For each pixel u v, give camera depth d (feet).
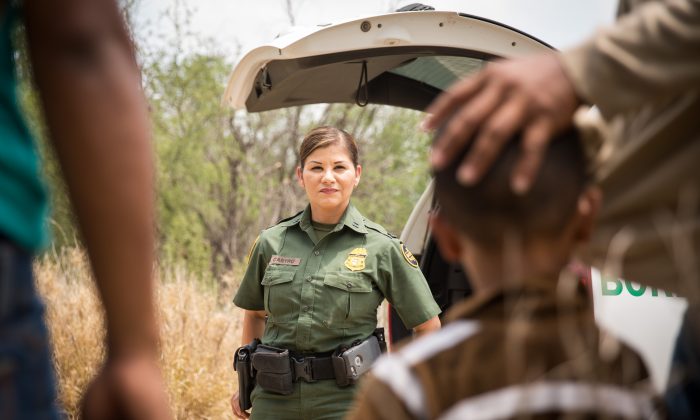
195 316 18.49
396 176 38.88
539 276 3.76
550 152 3.67
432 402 3.79
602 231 4.44
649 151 4.13
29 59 2.85
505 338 3.74
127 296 2.75
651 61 3.49
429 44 12.42
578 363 3.70
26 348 2.69
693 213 4.07
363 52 12.66
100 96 2.75
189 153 36.04
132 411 2.73
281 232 11.78
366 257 11.17
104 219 2.73
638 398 3.76
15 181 2.78
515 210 3.62
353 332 11.00
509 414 3.64
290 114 37.40
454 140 3.50
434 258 13.07
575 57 3.53
